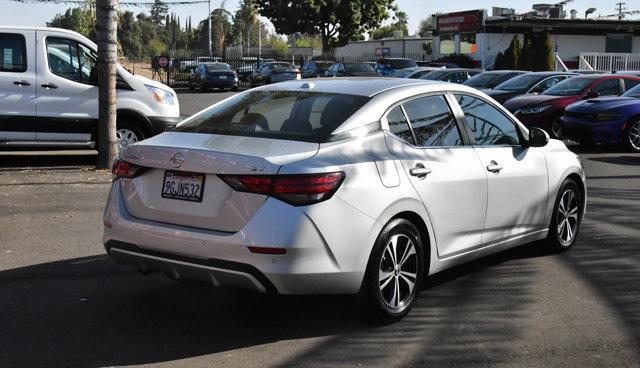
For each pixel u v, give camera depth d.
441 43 47.59
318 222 4.25
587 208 8.88
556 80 19.55
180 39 156.12
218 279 4.35
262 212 4.20
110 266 6.11
